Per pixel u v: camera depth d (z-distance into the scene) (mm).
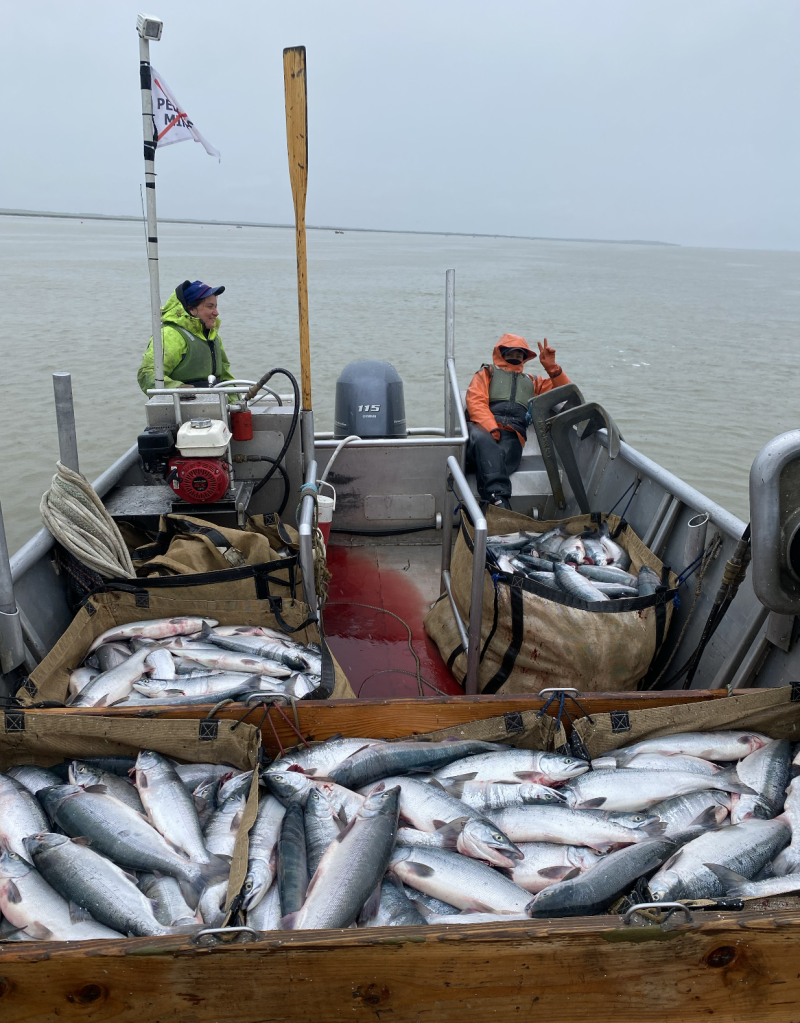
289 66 3404
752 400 16234
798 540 2223
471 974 1604
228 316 27312
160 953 1553
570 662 3387
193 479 3660
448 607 4086
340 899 1940
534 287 54969
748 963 1646
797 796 2391
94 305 30875
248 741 2477
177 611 3318
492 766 2496
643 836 2262
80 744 2488
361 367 5223
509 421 5469
